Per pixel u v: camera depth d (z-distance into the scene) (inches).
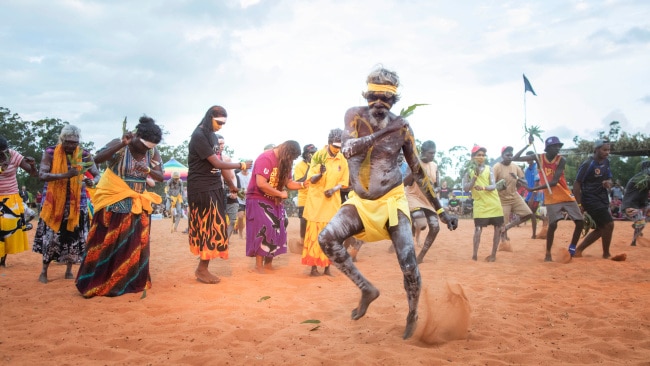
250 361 142.0
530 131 327.6
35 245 269.7
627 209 411.8
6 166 288.5
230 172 271.1
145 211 233.5
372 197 165.9
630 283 250.7
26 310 197.3
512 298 217.9
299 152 284.0
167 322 181.9
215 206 252.1
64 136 251.6
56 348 152.9
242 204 490.6
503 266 310.5
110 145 220.5
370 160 165.8
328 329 174.4
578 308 199.6
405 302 211.8
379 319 185.6
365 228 165.2
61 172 254.4
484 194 335.9
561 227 590.6
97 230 223.3
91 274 221.6
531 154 376.5
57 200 257.4
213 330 171.0
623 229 572.7
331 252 162.7
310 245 274.8
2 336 165.2
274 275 280.2
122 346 156.6
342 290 239.0
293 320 185.8
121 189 223.6
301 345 156.9
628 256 353.1
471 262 331.3
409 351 149.9
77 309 200.2
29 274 284.5
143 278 231.1
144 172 233.0
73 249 265.9
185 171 1038.4
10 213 294.2
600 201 334.3
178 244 461.1
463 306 165.9
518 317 189.0
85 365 139.9
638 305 203.9
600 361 143.9
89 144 866.1
